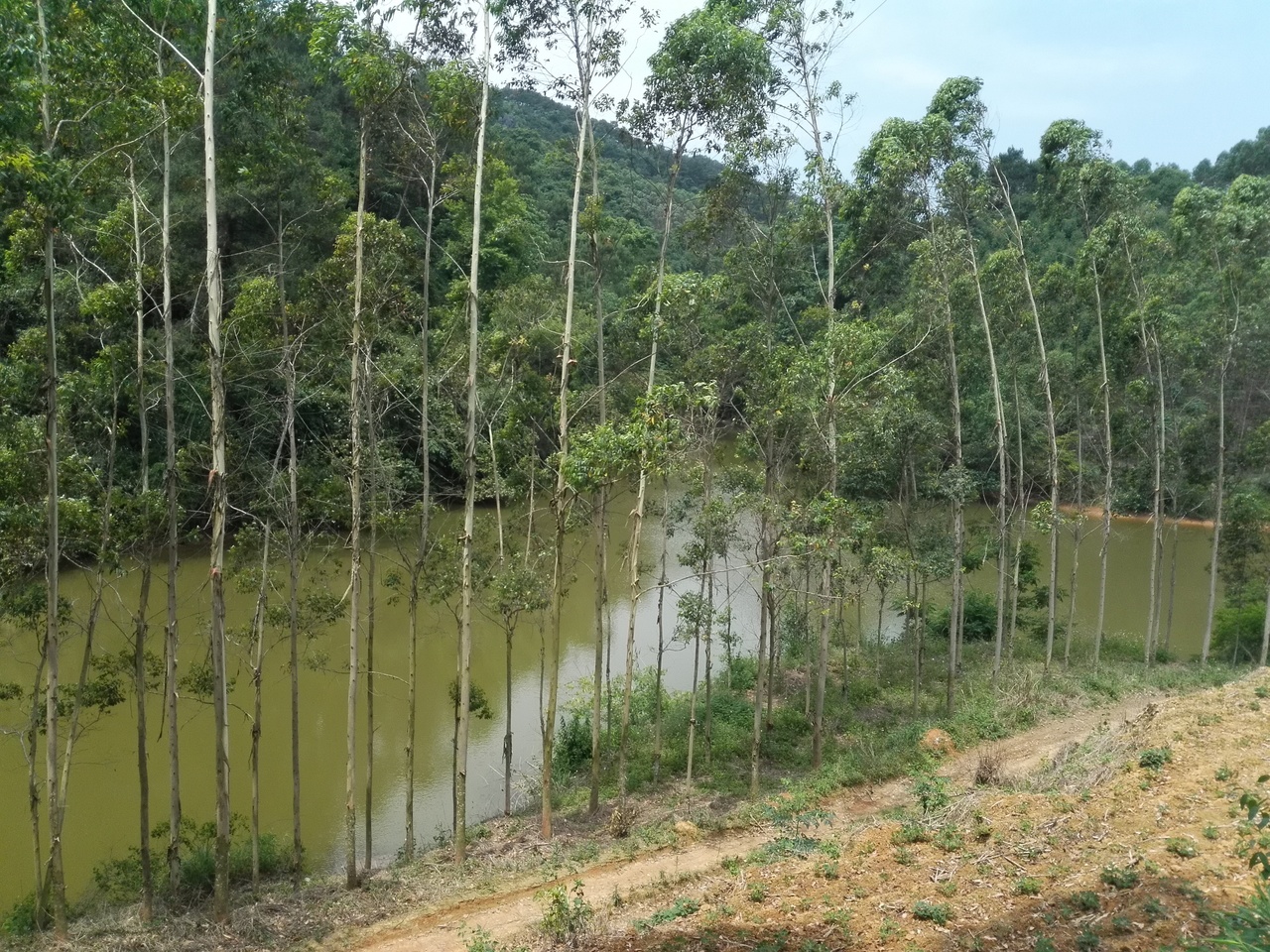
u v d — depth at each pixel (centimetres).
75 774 1909
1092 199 2689
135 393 1555
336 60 1425
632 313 2027
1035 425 3478
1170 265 3262
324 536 2103
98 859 1644
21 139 1163
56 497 1221
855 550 2092
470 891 1415
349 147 2830
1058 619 3372
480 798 1964
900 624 3581
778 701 2525
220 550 1284
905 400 2180
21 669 2192
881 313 2469
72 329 1495
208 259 1257
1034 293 2717
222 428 1280
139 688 1390
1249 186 2592
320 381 1912
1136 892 906
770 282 2108
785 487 2088
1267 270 2588
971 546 3344
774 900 1043
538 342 2184
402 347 2005
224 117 1456
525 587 1748
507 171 3241
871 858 1137
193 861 1552
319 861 1683
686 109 1822
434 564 1828
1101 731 1792
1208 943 736
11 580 1388
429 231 1602
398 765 2084
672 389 1616
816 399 1953
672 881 1270
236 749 2062
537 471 2000
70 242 1333
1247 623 2955
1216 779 1162
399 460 1962
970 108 2436
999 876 1012
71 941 1276
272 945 1252
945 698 2498
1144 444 3156
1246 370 2848
